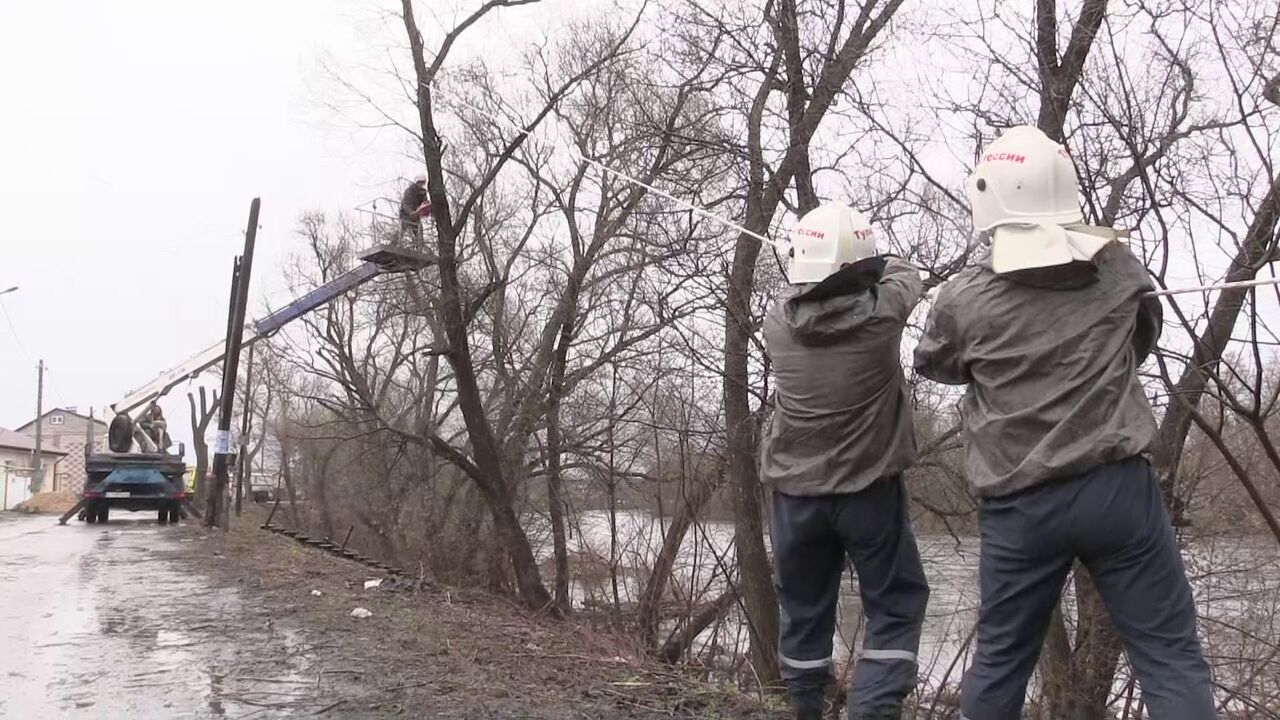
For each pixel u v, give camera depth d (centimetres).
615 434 1460
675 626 1116
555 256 1758
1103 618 715
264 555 1363
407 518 2067
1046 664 739
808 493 398
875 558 405
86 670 626
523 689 588
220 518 1994
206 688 578
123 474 2356
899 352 397
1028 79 689
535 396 1734
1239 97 584
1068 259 317
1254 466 722
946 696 770
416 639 726
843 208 400
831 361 390
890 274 410
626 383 1461
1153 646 309
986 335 335
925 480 882
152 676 609
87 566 1243
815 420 394
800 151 912
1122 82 647
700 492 1118
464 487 2034
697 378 1040
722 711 568
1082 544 314
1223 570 748
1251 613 753
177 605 894
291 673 615
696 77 963
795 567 420
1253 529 756
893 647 406
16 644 711
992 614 333
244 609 865
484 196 1805
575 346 1714
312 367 2714
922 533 898
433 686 584
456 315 1675
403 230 1744
